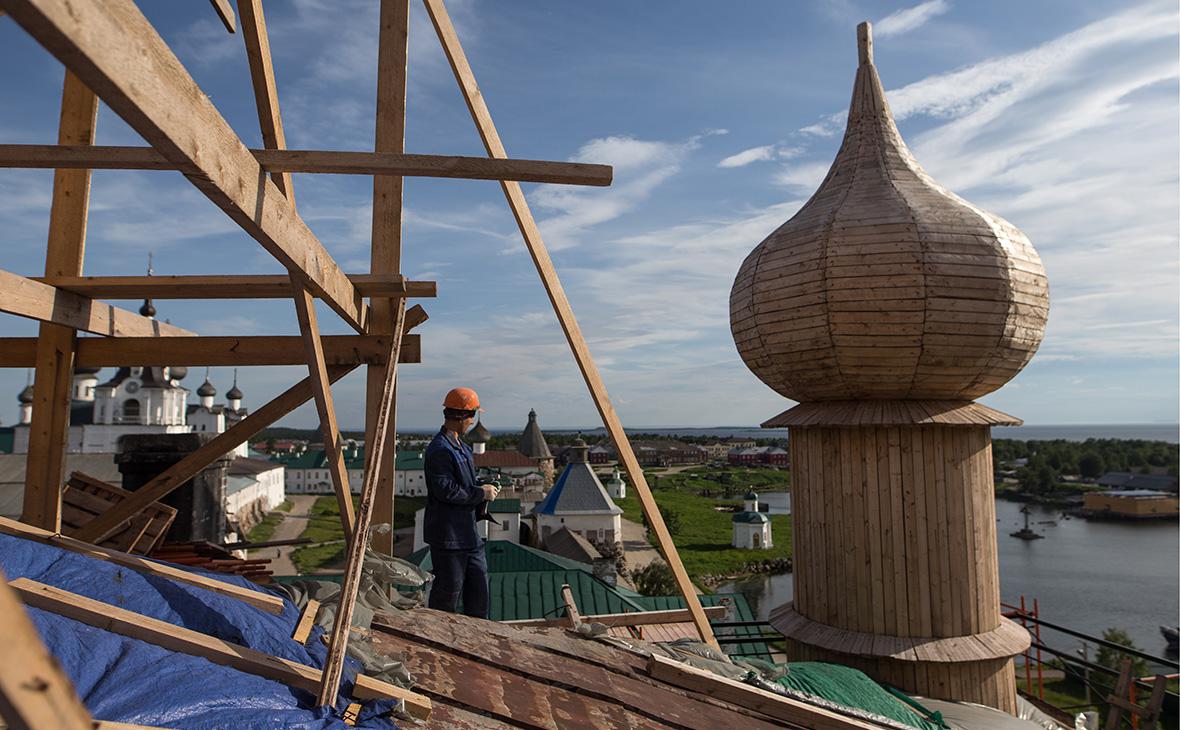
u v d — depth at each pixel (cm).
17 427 6469
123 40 142
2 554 265
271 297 510
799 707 435
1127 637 4319
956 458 808
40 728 104
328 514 7850
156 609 272
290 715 225
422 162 294
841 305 796
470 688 321
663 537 612
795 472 910
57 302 467
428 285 448
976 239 788
